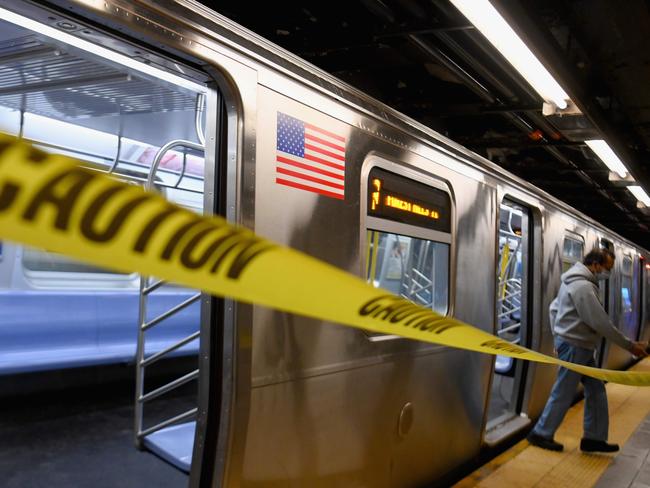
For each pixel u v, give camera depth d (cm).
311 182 270
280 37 447
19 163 48
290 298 77
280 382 252
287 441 258
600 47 446
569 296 504
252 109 235
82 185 52
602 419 507
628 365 1123
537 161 787
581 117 512
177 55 214
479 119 657
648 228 1514
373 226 318
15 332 554
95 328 614
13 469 392
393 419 337
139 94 359
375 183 322
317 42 437
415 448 364
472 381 435
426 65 510
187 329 708
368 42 418
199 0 414
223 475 226
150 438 362
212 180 233
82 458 417
